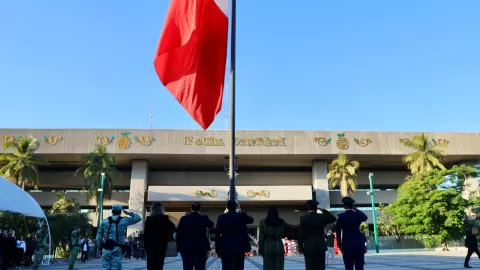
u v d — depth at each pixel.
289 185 55.75
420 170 46.25
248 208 57.66
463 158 55.34
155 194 49.97
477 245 12.23
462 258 19.30
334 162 50.16
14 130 48.88
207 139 50.25
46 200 52.81
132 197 49.94
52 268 18.06
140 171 51.16
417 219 40.22
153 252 6.92
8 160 44.97
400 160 55.50
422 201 41.00
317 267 6.73
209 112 8.84
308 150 50.97
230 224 6.67
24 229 32.41
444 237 39.56
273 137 50.94
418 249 43.12
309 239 6.83
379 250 42.75
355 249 6.78
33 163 43.62
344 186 48.62
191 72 8.95
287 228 6.95
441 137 53.25
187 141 50.00
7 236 16.34
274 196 51.38
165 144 49.69
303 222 6.91
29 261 20.44
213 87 9.02
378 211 55.47
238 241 6.57
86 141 49.19
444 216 40.12
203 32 9.09
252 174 56.84
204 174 56.25
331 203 55.44
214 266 16.73
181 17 9.20
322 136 51.66
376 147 51.78
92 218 49.88
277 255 6.77
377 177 59.16
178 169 57.72
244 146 50.22
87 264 22.14
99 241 6.70
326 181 53.16
